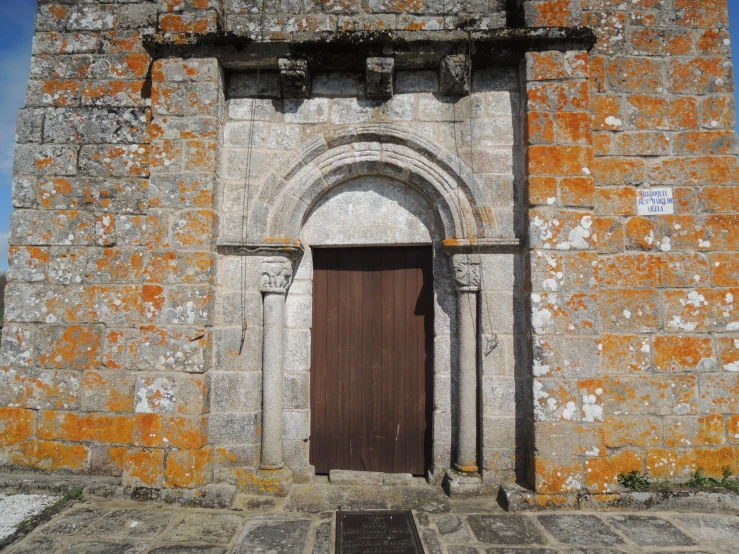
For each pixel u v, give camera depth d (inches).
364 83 170.9
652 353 161.2
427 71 170.7
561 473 148.4
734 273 162.7
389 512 147.1
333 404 175.5
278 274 163.5
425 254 176.7
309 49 160.2
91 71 175.9
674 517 144.1
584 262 154.4
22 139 174.1
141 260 169.5
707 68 169.0
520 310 161.6
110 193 171.6
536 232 155.1
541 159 157.2
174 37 158.4
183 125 160.7
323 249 178.5
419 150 168.1
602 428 149.3
